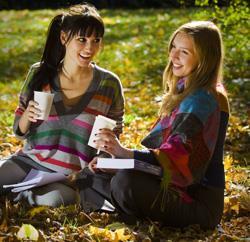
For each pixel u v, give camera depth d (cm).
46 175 614
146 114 1102
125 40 1831
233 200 634
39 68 636
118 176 569
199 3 1094
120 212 588
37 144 632
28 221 568
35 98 597
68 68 619
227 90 1187
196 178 546
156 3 2998
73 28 598
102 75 633
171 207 561
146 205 565
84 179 627
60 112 624
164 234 556
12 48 1889
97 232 542
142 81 1383
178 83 574
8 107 1188
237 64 1388
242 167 768
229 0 1127
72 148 628
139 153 550
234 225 590
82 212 586
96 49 609
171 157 538
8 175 631
